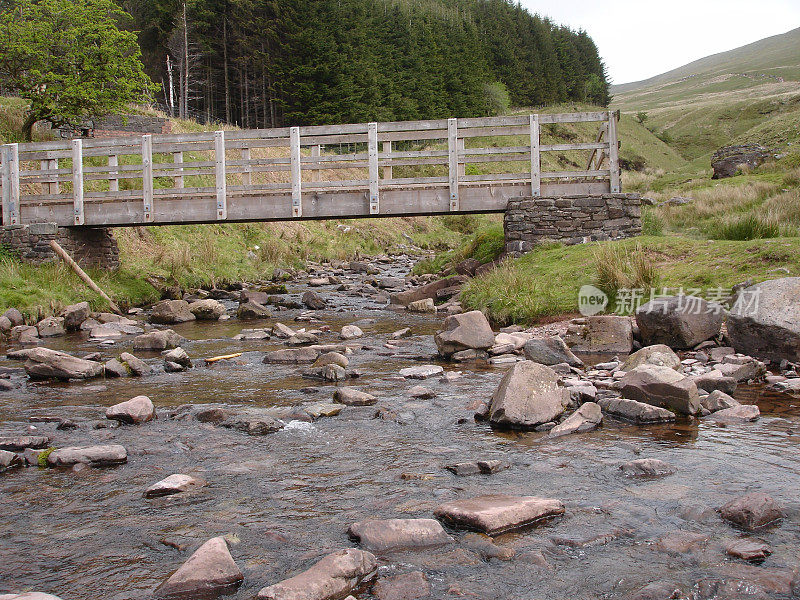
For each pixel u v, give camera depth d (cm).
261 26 5519
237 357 981
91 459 519
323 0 5850
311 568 326
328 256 2914
